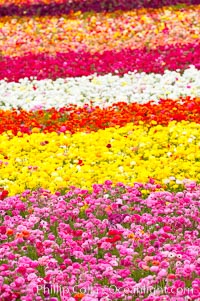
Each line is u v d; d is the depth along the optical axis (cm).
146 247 1008
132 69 2150
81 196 1225
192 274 938
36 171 1370
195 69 2095
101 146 1505
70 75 2150
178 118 1662
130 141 1519
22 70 2208
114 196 1211
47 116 1806
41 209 1142
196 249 986
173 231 1089
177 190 1282
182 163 1378
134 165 1396
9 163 1408
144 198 1251
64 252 1009
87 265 970
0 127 1638
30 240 1045
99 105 1852
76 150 1464
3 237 1052
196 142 1527
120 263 957
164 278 925
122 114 1697
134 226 1076
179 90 1911
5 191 1195
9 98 1939
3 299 877
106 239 982
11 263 977
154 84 1992
